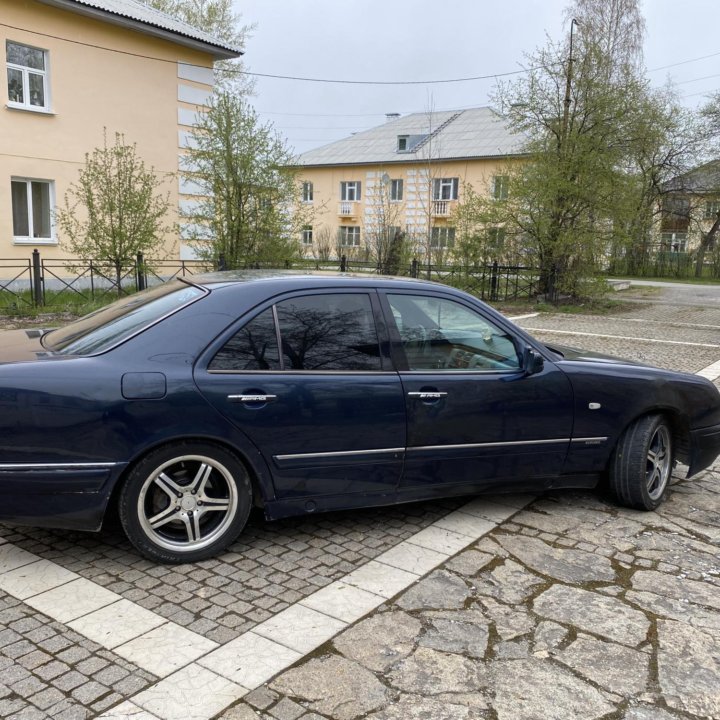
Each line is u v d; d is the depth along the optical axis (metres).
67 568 3.41
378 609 3.12
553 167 18.06
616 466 4.38
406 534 3.97
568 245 18.55
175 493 3.39
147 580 3.30
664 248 40.69
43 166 16.33
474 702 2.50
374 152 47.41
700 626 3.08
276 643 2.81
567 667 2.74
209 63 19.83
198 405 3.29
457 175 43.84
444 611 3.12
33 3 15.61
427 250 22.20
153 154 18.70
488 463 4.03
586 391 4.21
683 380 4.57
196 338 3.40
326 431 3.57
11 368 3.15
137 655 2.69
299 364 3.57
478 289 20.52
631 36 34.12
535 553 3.78
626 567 3.64
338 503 3.74
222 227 17.12
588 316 17.64
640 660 2.80
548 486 4.31
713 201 39.38
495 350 4.08
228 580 3.34
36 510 3.15
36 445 3.09
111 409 3.16
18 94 15.88
